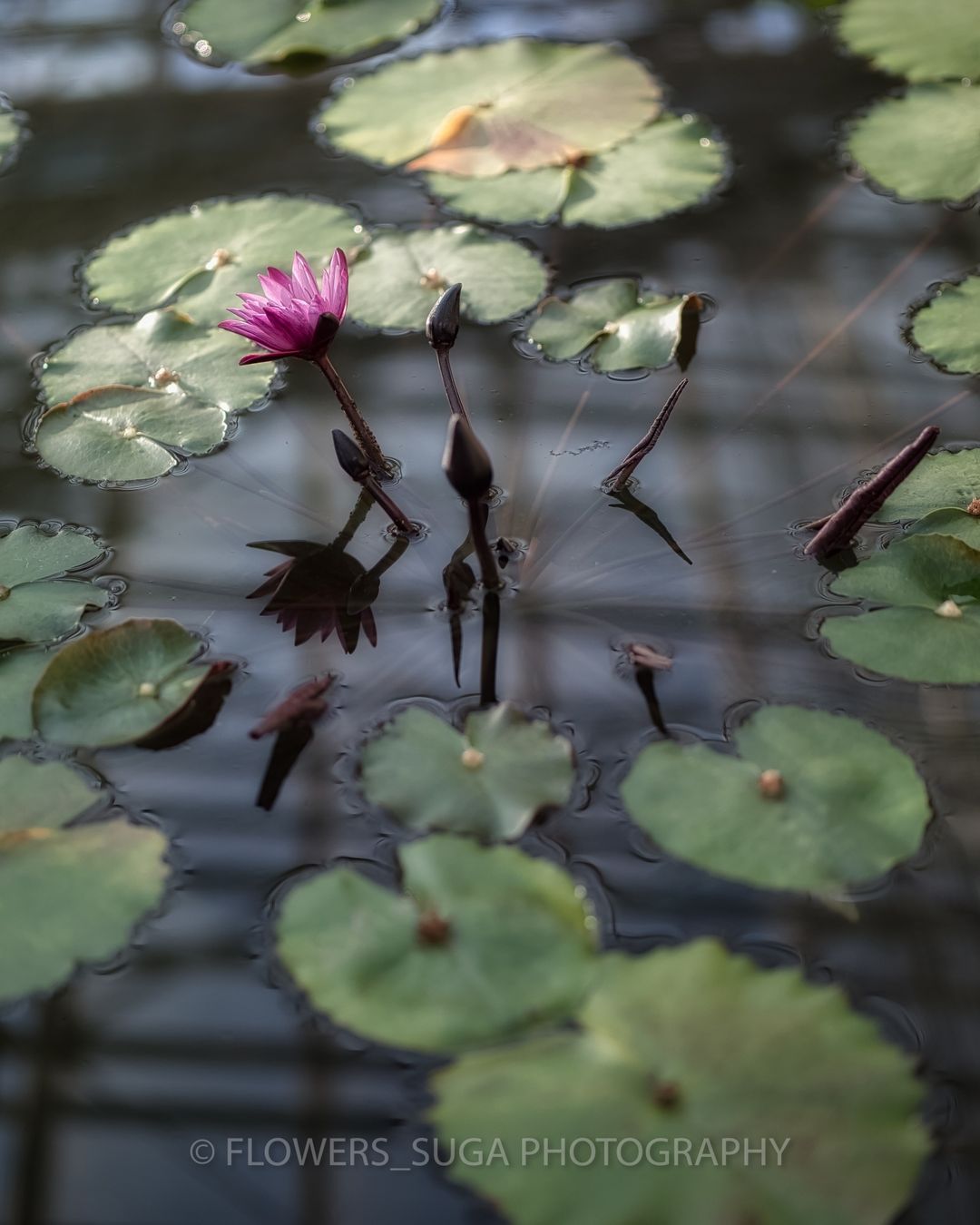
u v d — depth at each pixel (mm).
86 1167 1776
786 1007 1788
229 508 2092
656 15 2615
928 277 2240
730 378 2162
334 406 2168
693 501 2068
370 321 2223
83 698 1938
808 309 2219
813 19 2559
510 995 1790
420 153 2400
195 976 1831
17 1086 1801
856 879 1830
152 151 2457
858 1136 1744
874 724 1913
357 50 2555
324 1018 1814
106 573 2045
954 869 1843
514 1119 1754
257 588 2031
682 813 1858
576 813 1875
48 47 2656
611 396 2158
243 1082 1797
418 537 2061
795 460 2092
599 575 2020
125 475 2107
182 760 1924
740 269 2264
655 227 2311
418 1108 1781
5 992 1816
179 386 2170
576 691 1943
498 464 2105
